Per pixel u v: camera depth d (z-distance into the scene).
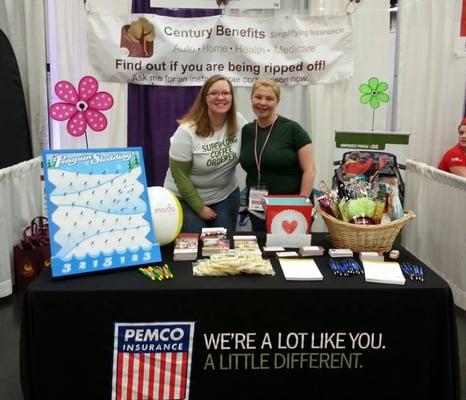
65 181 1.67
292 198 1.97
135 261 1.67
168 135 3.54
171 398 1.56
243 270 1.60
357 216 1.78
